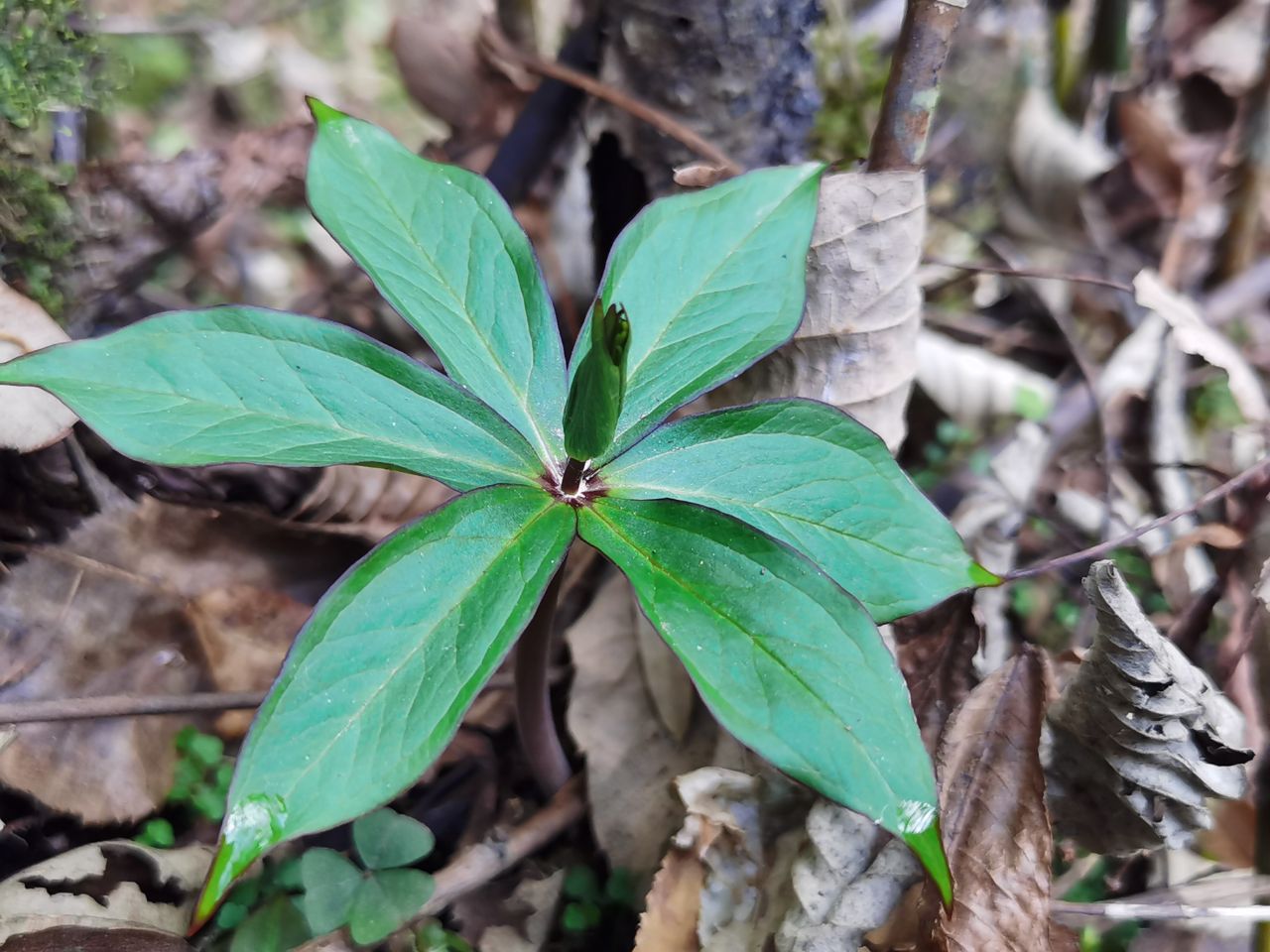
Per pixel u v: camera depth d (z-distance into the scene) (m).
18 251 0.29
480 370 0.18
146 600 0.29
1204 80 0.50
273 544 0.31
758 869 0.24
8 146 0.28
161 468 0.30
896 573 0.18
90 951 0.22
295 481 0.31
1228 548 0.31
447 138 0.45
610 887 0.26
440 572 0.16
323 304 0.38
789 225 0.20
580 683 0.28
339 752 0.14
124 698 0.25
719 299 0.20
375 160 0.19
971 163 0.46
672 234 0.20
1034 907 0.23
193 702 0.26
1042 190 0.45
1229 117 0.49
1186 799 0.23
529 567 0.16
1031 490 0.34
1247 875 0.26
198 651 0.29
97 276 0.31
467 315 0.19
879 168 0.28
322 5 0.50
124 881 0.24
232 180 0.35
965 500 0.34
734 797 0.25
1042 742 0.26
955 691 0.27
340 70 0.48
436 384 0.18
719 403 0.32
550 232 0.39
